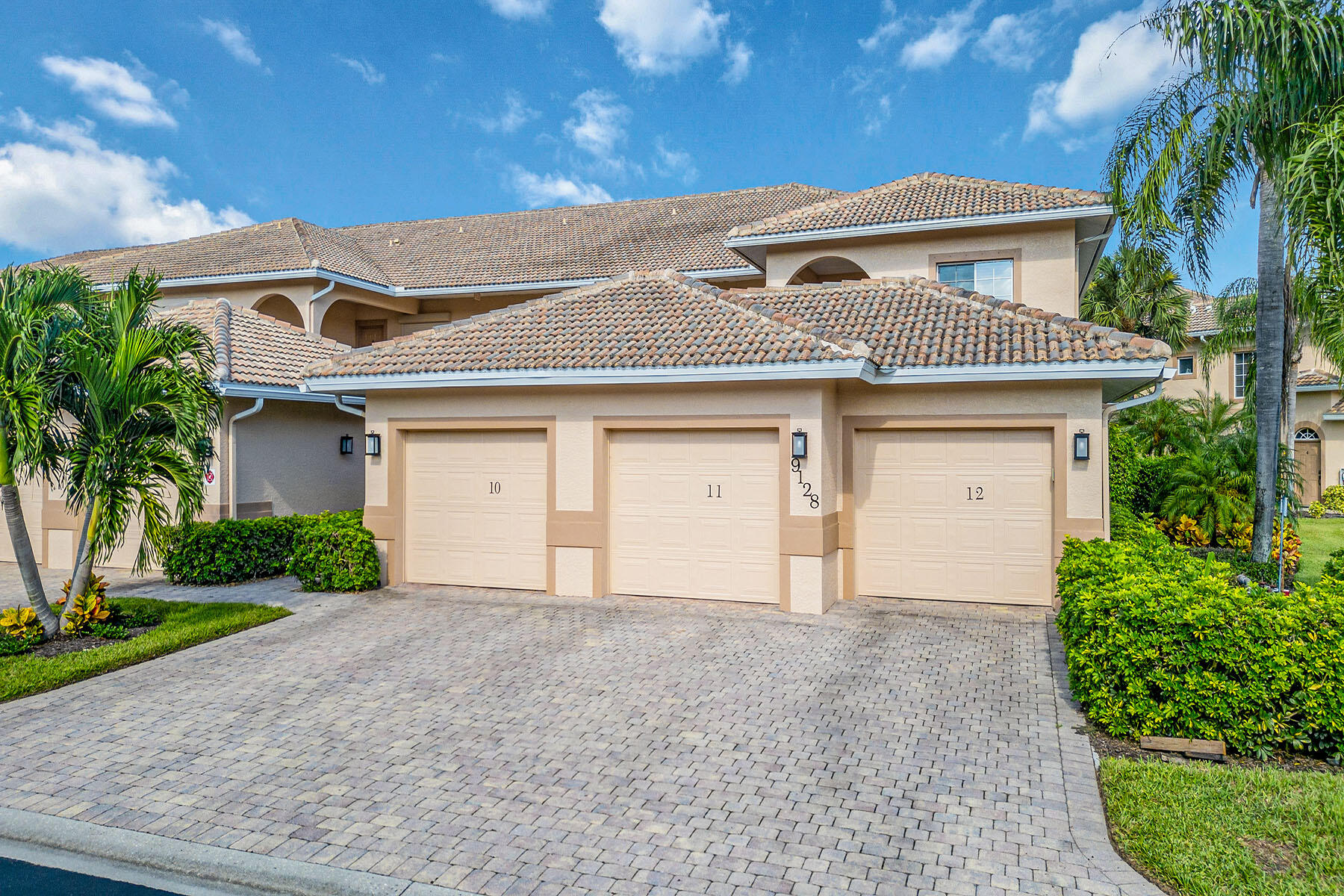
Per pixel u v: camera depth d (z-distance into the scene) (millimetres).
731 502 11773
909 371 11016
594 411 12164
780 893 4617
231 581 13820
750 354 11047
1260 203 13961
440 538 13297
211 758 6605
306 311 21562
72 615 10023
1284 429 17781
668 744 6777
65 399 9922
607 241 24734
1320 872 4676
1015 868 4840
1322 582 7406
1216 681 6387
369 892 4691
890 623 10586
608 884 4723
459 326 14445
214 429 12430
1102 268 25125
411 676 8680
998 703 7652
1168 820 5285
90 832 5441
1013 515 11422
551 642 9867
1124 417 24469
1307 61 10078
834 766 6312
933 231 17188
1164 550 9656
